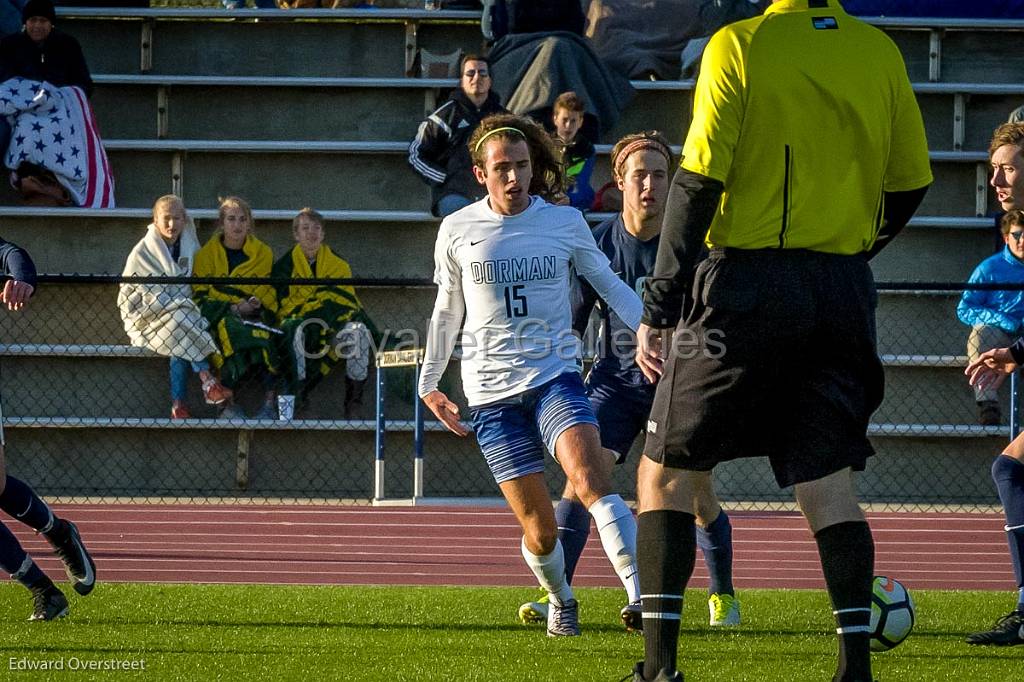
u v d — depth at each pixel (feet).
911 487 115.85
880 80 37.58
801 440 37.17
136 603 64.28
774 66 36.60
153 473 116.06
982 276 103.96
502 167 52.75
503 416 53.52
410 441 116.16
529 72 124.26
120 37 143.23
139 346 111.14
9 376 118.42
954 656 51.21
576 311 61.16
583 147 115.65
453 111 117.70
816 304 36.42
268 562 81.30
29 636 53.93
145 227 124.26
